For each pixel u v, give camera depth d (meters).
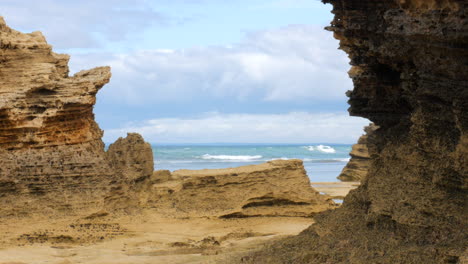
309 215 44.09
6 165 36.47
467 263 16.14
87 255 30.62
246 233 37.16
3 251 30.88
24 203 36.19
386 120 25.16
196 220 40.72
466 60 18.94
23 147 37.66
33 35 40.06
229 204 42.81
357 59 25.86
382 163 22.61
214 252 29.91
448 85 19.61
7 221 35.25
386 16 21.39
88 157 39.53
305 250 21.80
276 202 44.31
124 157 42.16
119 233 36.31
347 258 19.88
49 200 37.06
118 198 39.81
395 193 20.47
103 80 41.50
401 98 24.41
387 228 20.12
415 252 17.98
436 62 19.95
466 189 18.19
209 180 43.69
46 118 38.09
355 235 21.11
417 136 20.48
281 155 168.75
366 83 25.72
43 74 38.28
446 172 18.78
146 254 31.11
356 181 76.94
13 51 37.69
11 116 36.59
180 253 31.38
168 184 43.53
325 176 94.44
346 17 24.64
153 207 41.59
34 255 30.23
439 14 19.11
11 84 37.28
